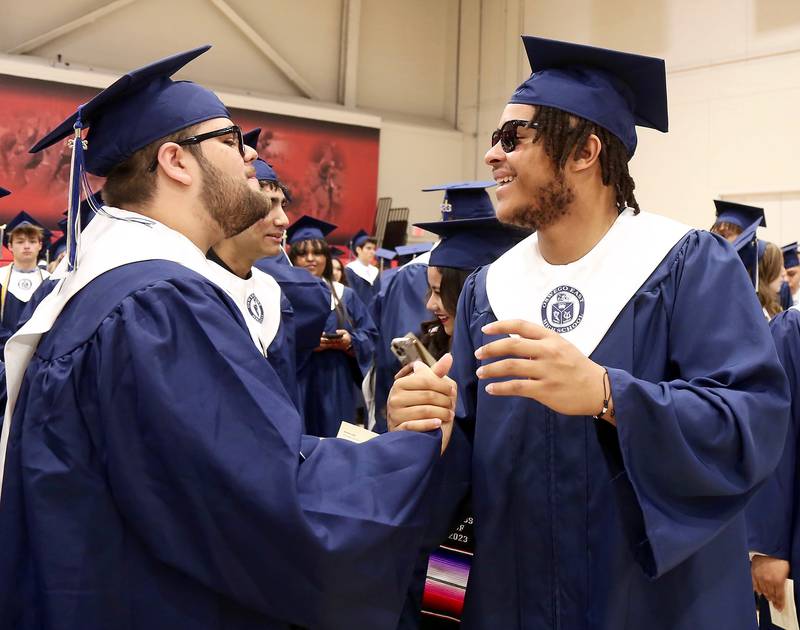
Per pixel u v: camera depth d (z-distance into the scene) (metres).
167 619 1.31
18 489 1.36
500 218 1.61
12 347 1.43
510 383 1.27
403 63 16.44
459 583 1.87
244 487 1.26
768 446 1.38
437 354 2.84
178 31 14.16
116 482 1.29
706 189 11.44
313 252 5.17
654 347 1.50
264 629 1.38
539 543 1.54
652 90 1.60
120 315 1.33
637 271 1.52
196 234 1.61
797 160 10.45
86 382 1.33
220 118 1.61
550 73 1.57
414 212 15.98
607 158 1.55
